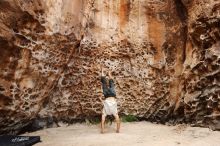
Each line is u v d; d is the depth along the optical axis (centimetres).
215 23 641
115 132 677
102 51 813
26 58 640
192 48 714
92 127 751
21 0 609
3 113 615
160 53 812
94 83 803
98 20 815
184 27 762
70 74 777
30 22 636
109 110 671
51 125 750
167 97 798
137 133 661
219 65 632
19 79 636
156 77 817
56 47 702
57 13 695
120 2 834
